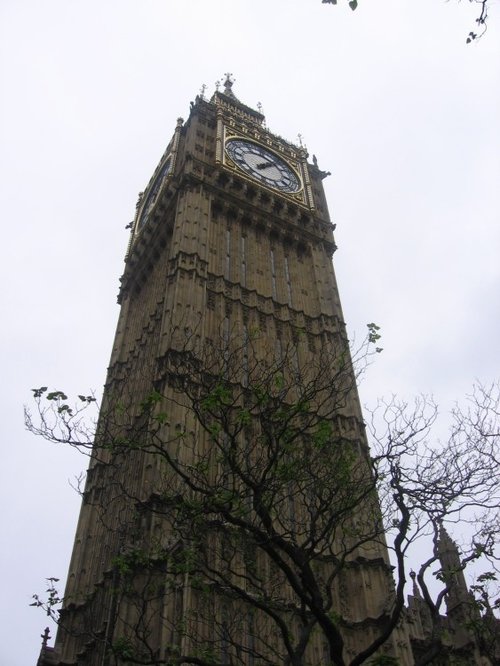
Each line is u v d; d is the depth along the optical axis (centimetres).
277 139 5772
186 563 1457
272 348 3684
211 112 5675
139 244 5109
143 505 1573
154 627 2088
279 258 4581
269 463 1422
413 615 2766
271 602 1518
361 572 2617
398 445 1563
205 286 3794
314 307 4309
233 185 4800
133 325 4738
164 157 5634
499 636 1791
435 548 1493
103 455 3809
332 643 1255
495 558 1483
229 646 2139
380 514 1577
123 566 1568
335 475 1605
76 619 3011
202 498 1546
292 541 1559
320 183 5747
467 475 1513
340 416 3366
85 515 3538
